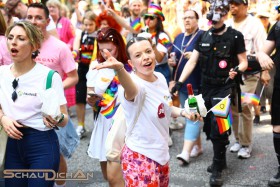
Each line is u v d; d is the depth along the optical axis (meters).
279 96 4.23
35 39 2.93
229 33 4.40
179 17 8.55
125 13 7.89
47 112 2.81
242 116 5.12
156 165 2.93
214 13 4.33
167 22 8.70
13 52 2.87
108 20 5.32
